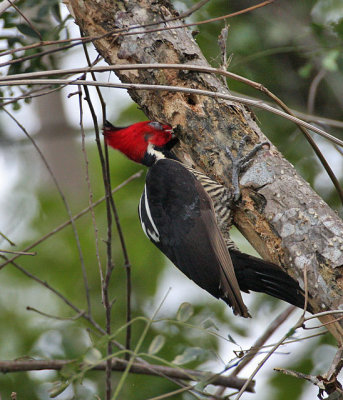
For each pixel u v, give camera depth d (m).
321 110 13.65
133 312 12.17
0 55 7.90
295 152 13.29
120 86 7.81
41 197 13.83
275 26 13.05
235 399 6.64
